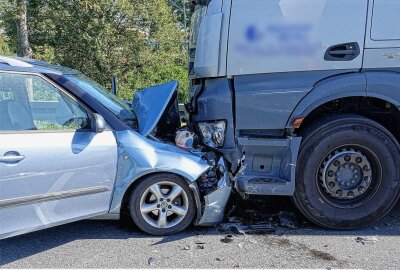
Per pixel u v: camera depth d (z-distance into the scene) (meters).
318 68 4.37
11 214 3.59
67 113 3.95
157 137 4.50
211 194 4.25
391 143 4.43
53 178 3.74
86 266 3.62
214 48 4.42
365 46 4.35
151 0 15.94
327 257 3.82
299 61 4.36
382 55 4.36
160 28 16.45
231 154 4.44
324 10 4.32
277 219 4.75
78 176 3.85
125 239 4.17
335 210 4.47
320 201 4.46
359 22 4.33
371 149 4.43
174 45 17.25
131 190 4.16
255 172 4.48
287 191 4.37
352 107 4.68
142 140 4.14
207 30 4.51
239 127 4.44
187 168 4.16
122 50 15.85
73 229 4.43
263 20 4.35
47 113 3.88
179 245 4.04
